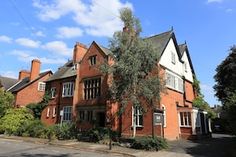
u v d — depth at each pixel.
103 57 30.89
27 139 27.67
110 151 19.11
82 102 32.06
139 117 26.50
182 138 29.03
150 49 22.91
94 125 28.56
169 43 31.50
